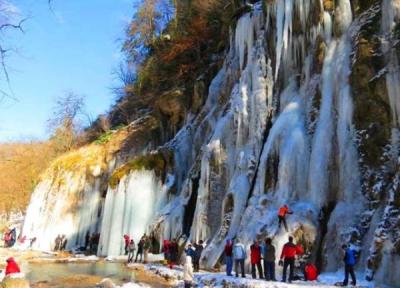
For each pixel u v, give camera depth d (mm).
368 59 18797
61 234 41125
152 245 30219
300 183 19766
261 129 24047
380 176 17406
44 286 16547
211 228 25656
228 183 25984
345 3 21234
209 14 41688
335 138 19359
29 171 63875
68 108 62250
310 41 22719
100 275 20234
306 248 17359
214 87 34938
